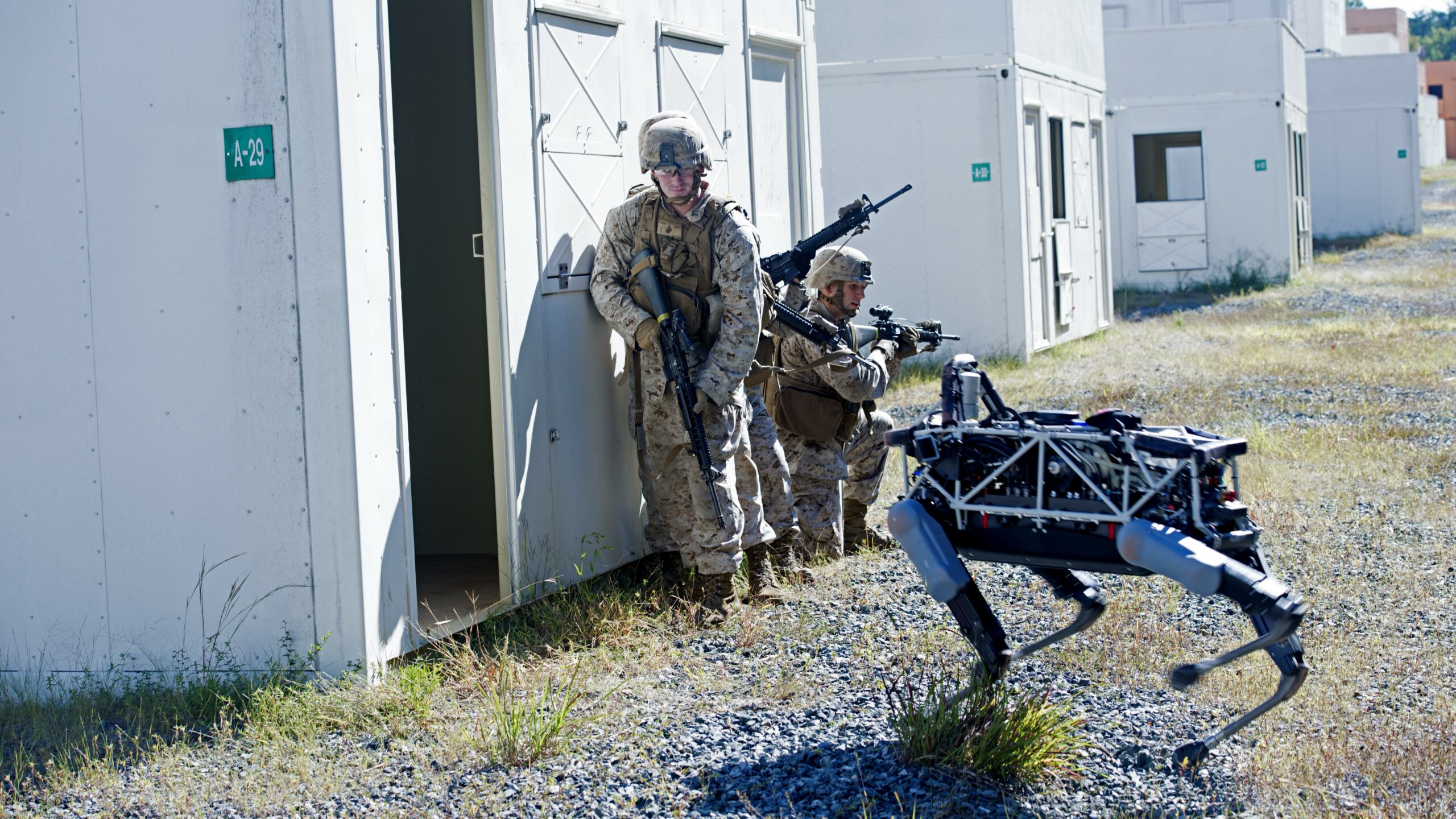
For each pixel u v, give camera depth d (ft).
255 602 16.06
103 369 16.53
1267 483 25.85
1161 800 12.36
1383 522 22.95
